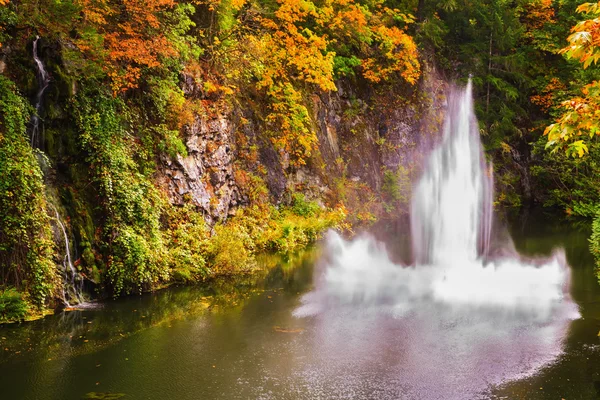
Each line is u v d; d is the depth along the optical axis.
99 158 12.53
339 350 9.62
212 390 8.05
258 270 15.39
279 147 20.70
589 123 5.84
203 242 14.72
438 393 7.98
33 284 10.95
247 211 18.19
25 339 9.87
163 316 11.33
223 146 16.83
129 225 12.77
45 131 11.90
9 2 11.73
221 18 18.03
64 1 12.38
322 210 21.69
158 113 14.54
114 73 12.79
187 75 15.89
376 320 11.22
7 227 10.63
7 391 7.94
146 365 8.91
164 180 14.34
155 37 13.87
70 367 8.79
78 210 12.14
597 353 9.44
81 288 11.99
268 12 21.42
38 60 11.93
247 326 10.82
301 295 12.99
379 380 8.40
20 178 10.74
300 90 22.92
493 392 8.02
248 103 19.94
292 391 8.02
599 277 14.09
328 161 23.64
